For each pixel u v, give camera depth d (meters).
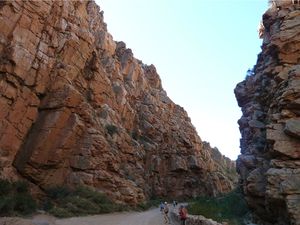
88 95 33.38
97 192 22.16
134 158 43.03
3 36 20.48
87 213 18.38
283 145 21.47
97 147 25.08
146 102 67.06
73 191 20.64
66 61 27.25
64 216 16.17
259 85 36.88
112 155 27.44
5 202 13.59
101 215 18.97
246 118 38.25
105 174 24.52
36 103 22.08
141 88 66.50
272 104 27.17
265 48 35.75
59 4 27.36
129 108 51.03
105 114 35.81
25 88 20.95
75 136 23.62
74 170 23.06
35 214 15.49
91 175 23.11
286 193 18.56
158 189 51.75
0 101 18.83
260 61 41.25
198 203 25.14
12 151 19.20
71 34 27.94
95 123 28.17
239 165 38.69
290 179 19.12
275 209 22.05
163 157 59.50
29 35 22.28
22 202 15.12
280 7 32.38
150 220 17.86
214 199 35.03
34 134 21.41
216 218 22.00
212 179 80.75
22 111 20.56
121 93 47.78
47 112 22.69
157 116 68.00
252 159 30.34
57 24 26.67
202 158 84.94
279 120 23.28
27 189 17.89
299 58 27.17
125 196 26.34
